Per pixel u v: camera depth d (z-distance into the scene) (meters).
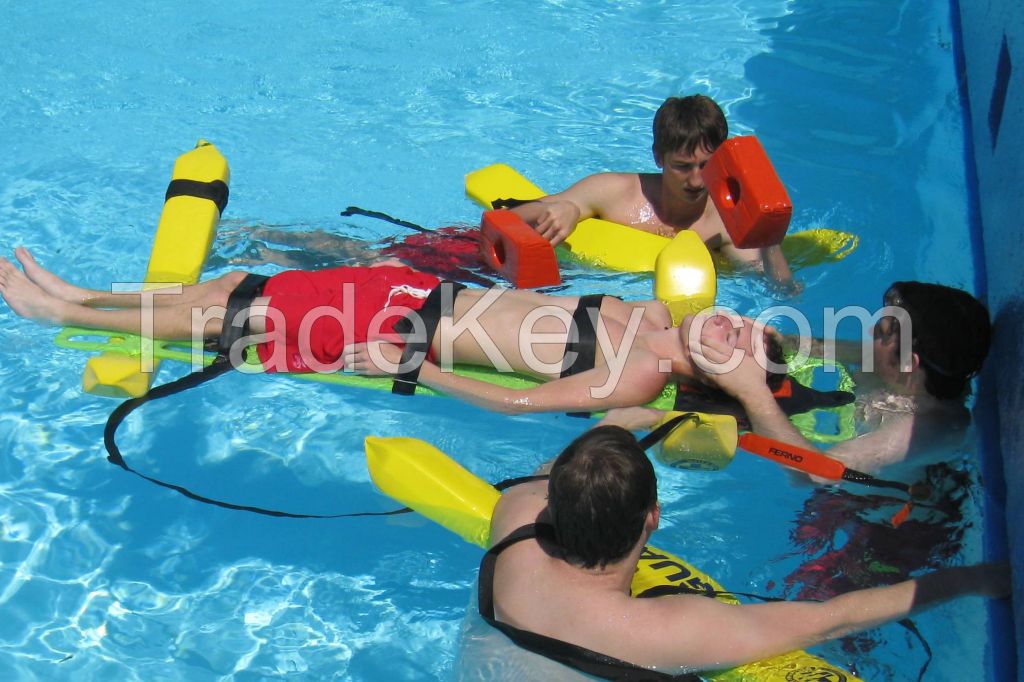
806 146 5.81
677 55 6.85
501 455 3.92
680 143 4.59
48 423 4.09
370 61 6.77
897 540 3.43
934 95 6.23
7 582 3.46
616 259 4.72
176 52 6.82
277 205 5.33
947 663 3.05
